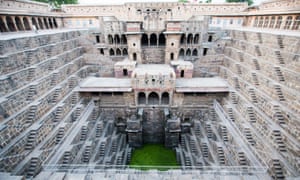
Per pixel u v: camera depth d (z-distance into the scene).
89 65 37.72
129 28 35.66
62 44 30.89
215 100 29.88
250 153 18.36
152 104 30.66
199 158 23.77
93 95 30.02
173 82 28.61
